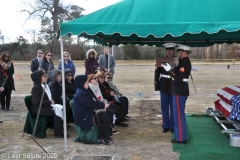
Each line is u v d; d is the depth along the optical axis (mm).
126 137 5668
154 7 4566
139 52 53125
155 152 4770
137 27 4285
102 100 5750
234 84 15938
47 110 5570
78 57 45656
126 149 4930
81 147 5047
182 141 5164
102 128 5219
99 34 6641
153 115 7738
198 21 4254
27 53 57469
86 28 4383
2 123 6949
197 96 11305
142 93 12375
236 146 4434
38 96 5469
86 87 5090
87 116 5105
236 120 5055
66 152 4793
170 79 5816
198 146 4863
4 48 57656
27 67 36062
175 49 5570
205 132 5797
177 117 5137
